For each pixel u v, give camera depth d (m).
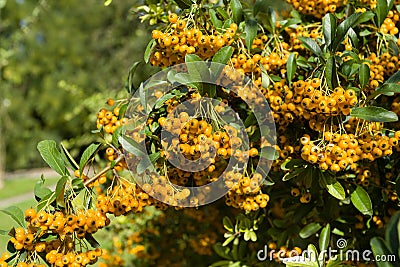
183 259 1.08
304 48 0.77
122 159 0.73
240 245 0.86
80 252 0.69
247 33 0.71
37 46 3.88
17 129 3.98
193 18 0.71
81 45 3.72
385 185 0.76
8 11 3.81
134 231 1.09
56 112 3.83
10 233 0.67
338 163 0.68
